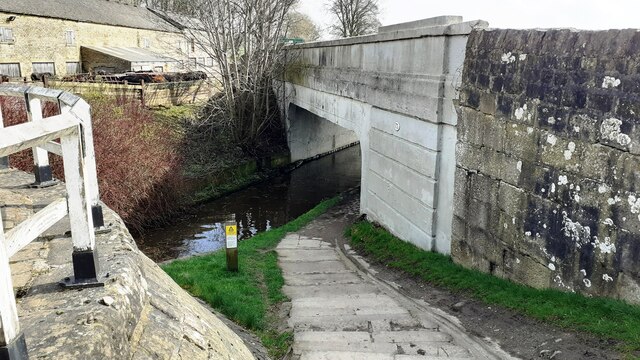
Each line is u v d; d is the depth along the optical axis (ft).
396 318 21.54
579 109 18.76
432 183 29.66
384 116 36.58
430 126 29.45
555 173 20.08
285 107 76.95
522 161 21.98
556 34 19.98
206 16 72.95
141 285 11.63
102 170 48.57
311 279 29.07
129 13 131.13
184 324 12.32
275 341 19.47
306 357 17.80
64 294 9.91
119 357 8.92
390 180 36.17
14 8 94.07
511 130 22.57
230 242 28.94
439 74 28.30
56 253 12.39
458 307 22.00
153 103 77.71
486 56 24.13
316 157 86.94
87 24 111.24
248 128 74.23
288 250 36.88
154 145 58.18
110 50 113.09
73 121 9.42
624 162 16.97
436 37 28.35
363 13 147.23
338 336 19.70
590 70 18.26
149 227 52.39
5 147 7.04
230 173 67.82
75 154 9.68
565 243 19.76
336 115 49.21
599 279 18.26
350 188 66.23
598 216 18.13
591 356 15.16
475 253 25.91
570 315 17.78
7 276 6.88
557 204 20.07
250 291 25.46
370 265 32.01
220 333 14.43
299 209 59.72
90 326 8.66
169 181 55.77
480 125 24.85
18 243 8.16
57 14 103.04
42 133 8.20
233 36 70.44
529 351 16.67
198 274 27.86
